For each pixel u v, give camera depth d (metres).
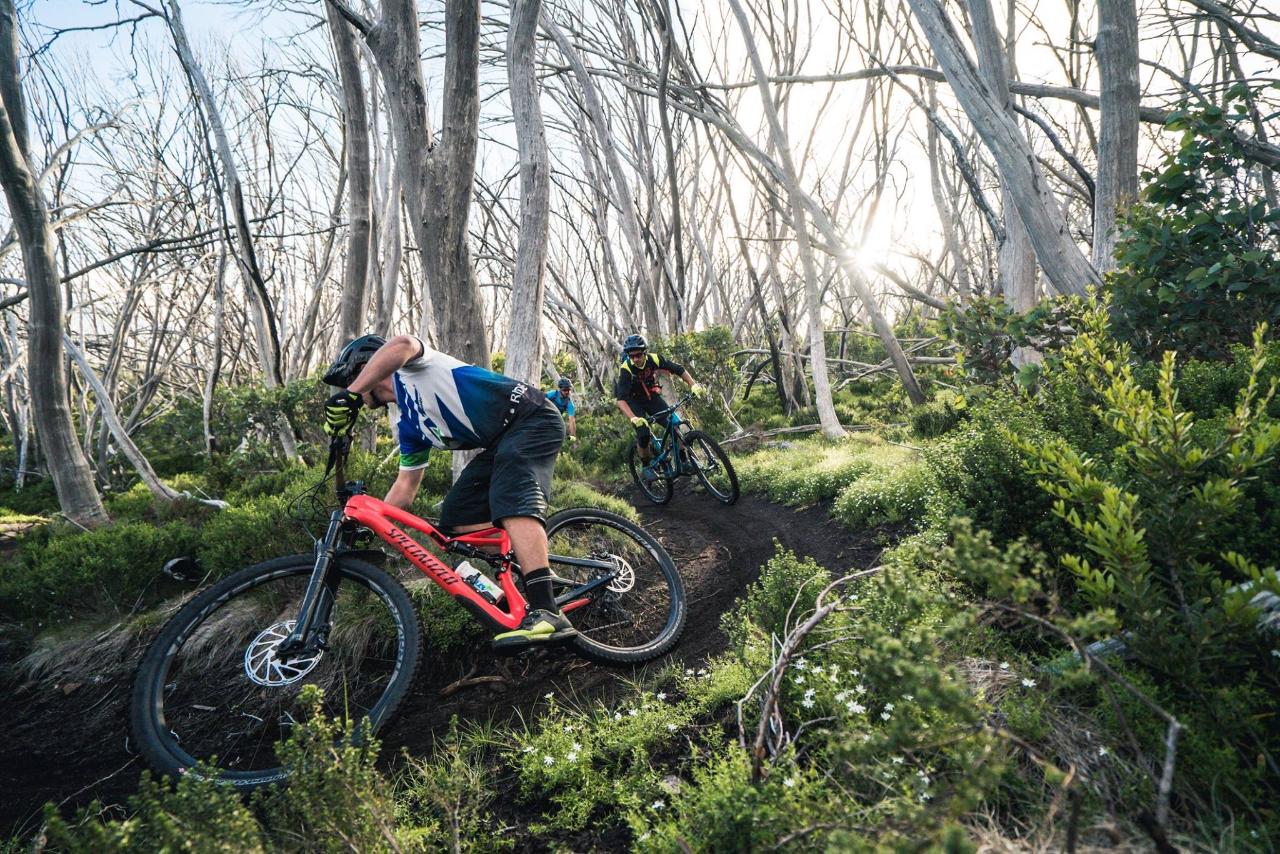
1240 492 1.87
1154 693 1.95
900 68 8.54
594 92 12.62
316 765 2.05
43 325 8.34
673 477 7.73
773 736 2.37
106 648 4.51
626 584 4.11
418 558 3.19
